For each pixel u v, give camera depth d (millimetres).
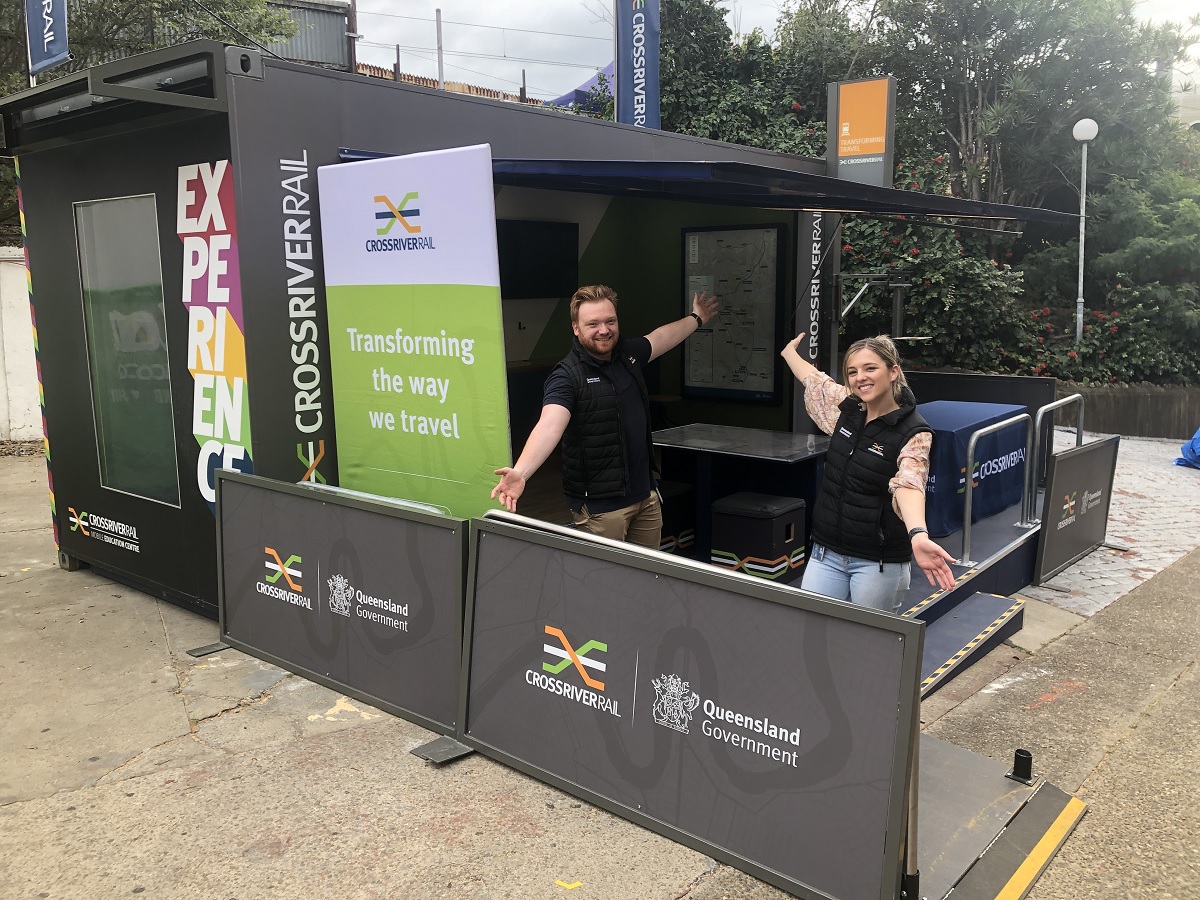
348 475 4652
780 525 5195
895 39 14648
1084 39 13859
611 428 3855
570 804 3160
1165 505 8039
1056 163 14758
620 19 8266
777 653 2717
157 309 4879
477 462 4086
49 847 2924
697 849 2855
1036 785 3289
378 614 3877
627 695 3057
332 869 2803
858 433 3232
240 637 4531
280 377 4500
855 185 4383
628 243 8266
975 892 2699
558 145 5789
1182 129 15820
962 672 4414
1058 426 12977
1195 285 14578
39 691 4078
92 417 5480
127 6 11422
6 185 11477
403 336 4238
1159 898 2738
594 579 3145
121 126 4695
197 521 4879
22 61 11070
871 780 2525
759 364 7551
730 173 3631
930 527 5727
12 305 9891
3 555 6285
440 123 5059
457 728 3533
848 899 2551
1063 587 5754
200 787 3277
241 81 4184
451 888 2713
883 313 13547
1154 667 4508
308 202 4512
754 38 14742
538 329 8109
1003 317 13586
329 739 3627
